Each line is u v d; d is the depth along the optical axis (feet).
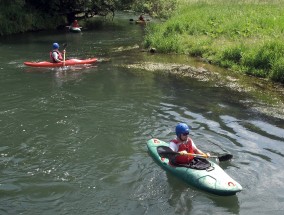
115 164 27.04
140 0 114.93
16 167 26.48
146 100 40.60
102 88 44.96
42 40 81.41
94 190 23.82
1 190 23.65
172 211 21.65
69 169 26.32
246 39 60.80
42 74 51.57
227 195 23.02
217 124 33.96
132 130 32.76
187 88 45.29
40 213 21.45
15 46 73.72
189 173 24.62
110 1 106.11
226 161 27.20
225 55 57.00
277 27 63.67
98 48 72.33
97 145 29.91
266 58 50.93
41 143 30.12
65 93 42.70
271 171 25.75
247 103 39.83
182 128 25.71
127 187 24.18
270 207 21.89
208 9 88.12
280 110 37.70
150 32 79.15
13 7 95.04
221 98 41.45
